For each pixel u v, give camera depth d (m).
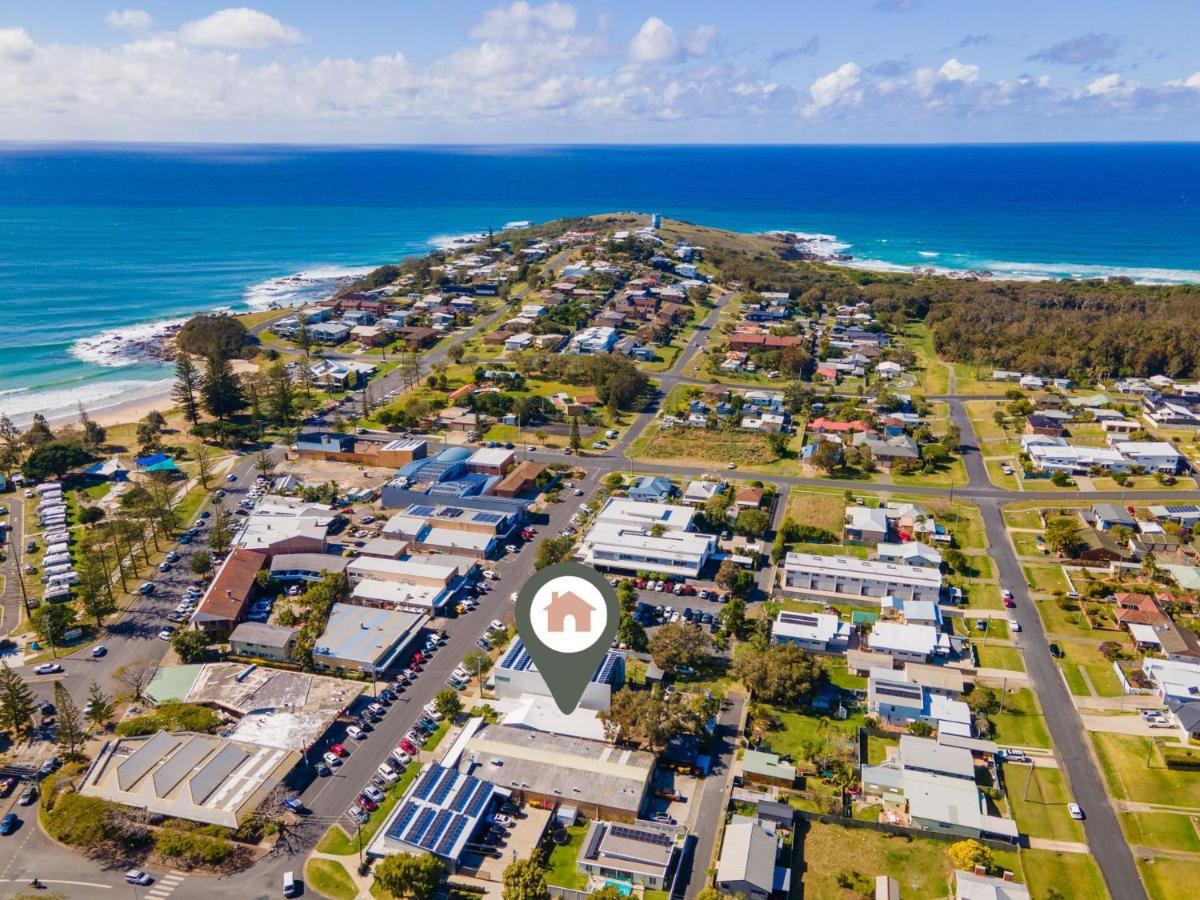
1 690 122.31
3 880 93.56
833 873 95.38
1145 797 106.81
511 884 89.75
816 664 127.69
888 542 172.75
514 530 177.25
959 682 126.62
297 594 155.00
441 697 119.25
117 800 102.81
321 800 105.62
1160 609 144.88
